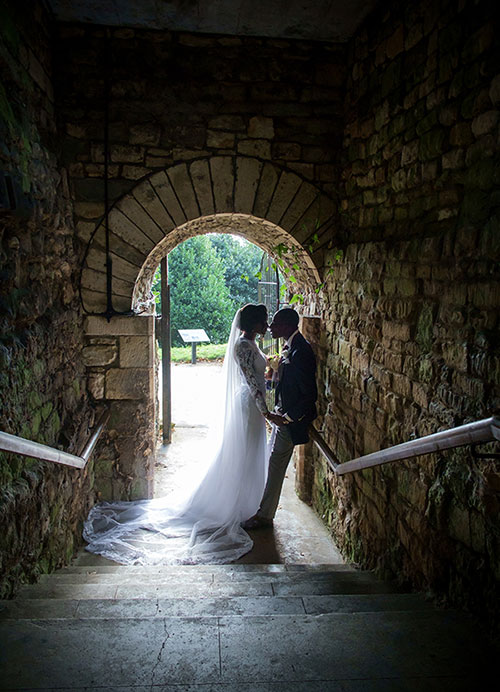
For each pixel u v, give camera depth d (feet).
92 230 12.76
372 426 10.14
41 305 9.66
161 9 11.34
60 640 5.41
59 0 11.00
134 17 11.72
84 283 12.91
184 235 16.05
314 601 7.25
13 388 7.64
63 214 11.81
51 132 11.56
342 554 11.85
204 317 48.47
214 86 12.73
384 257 9.62
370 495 10.23
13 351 7.67
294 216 13.32
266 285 19.83
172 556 11.48
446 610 6.34
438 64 7.97
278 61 12.82
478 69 6.76
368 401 10.37
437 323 7.55
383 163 10.27
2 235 7.70
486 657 5.32
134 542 12.09
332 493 12.91
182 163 12.78
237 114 12.85
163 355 19.17
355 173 12.01
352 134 12.25
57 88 12.17
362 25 11.62
